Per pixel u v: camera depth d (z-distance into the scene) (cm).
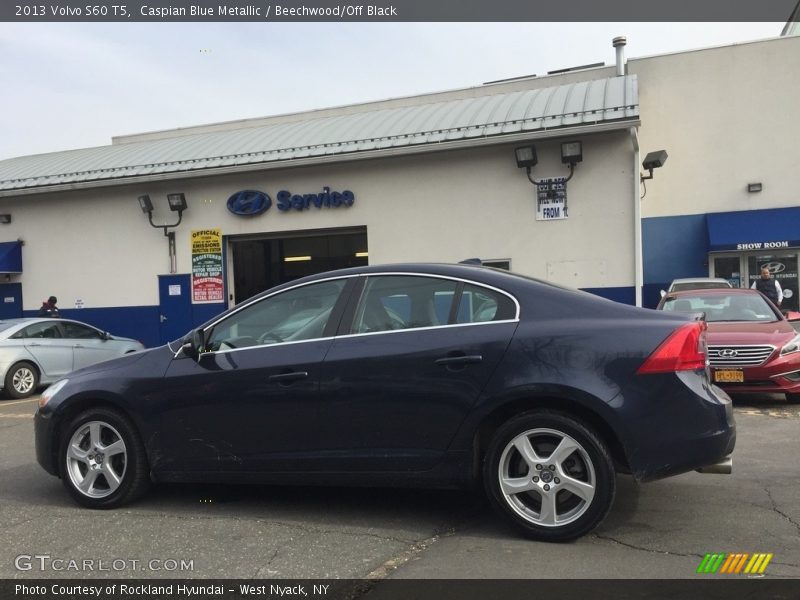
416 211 1401
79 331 1270
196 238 1555
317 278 458
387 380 412
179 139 1852
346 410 420
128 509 471
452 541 399
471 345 402
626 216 1275
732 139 1748
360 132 1510
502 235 1347
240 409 440
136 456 464
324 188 1455
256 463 439
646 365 376
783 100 1714
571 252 1306
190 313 1564
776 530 407
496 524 428
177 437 454
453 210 1379
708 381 395
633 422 373
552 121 1291
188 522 439
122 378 468
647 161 1442
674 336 381
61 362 1208
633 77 1489
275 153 1485
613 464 383
